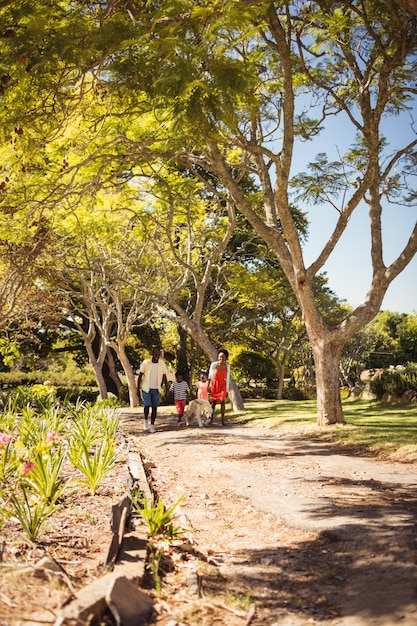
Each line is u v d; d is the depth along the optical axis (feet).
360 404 76.18
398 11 45.55
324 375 47.73
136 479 25.32
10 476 22.86
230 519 21.01
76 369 199.00
